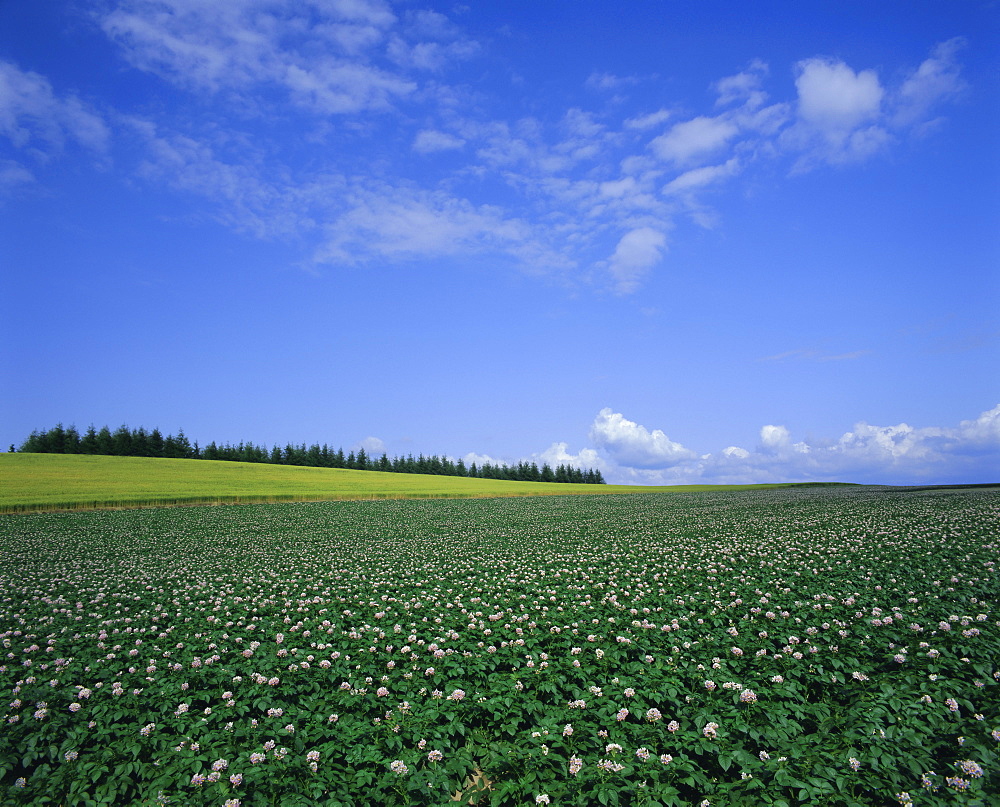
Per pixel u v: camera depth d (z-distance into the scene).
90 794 6.61
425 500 68.94
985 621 10.15
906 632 10.05
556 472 181.25
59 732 7.86
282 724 8.07
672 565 19.80
